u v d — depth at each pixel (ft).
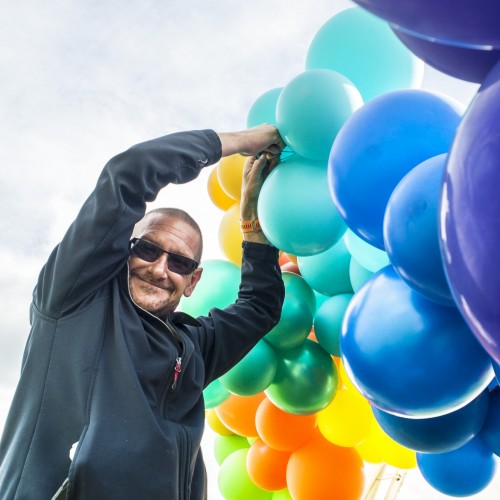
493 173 2.14
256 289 5.16
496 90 2.25
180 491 3.81
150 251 4.57
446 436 4.40
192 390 4.21
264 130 4.92
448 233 2.25
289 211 4.63
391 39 4.97
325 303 5.76
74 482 3.41
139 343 4.02
